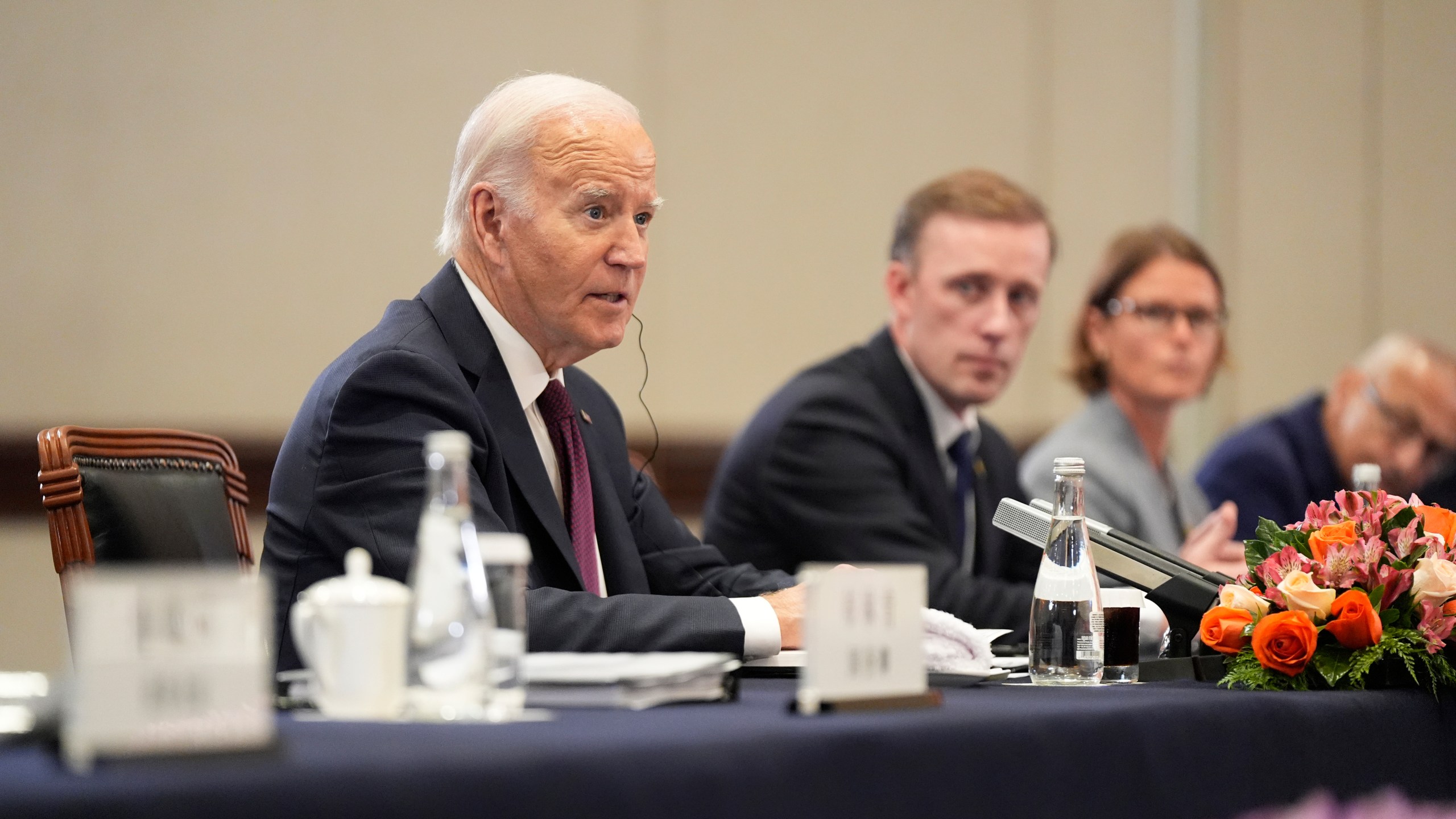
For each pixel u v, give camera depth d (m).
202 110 14.64
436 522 3.70
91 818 2.37
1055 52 19.05
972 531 9.75
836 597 3.74
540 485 6.08
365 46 15.37
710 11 17.23
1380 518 5.51
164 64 14.51
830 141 17.81
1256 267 20.19
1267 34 20.33
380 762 2.68
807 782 3.14
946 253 9.71
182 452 6.24
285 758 2.75
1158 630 6.38
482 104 6.57
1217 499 12.34
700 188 17.14
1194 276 11.25
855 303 17.88
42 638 13.56
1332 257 20.69
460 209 6.46
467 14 15.85
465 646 3.64
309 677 3.99
